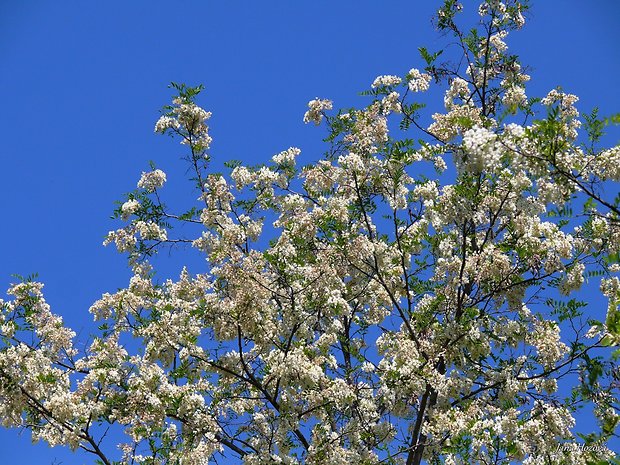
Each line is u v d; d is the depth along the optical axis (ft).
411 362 31.71
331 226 36.11
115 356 36.68
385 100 36.52
